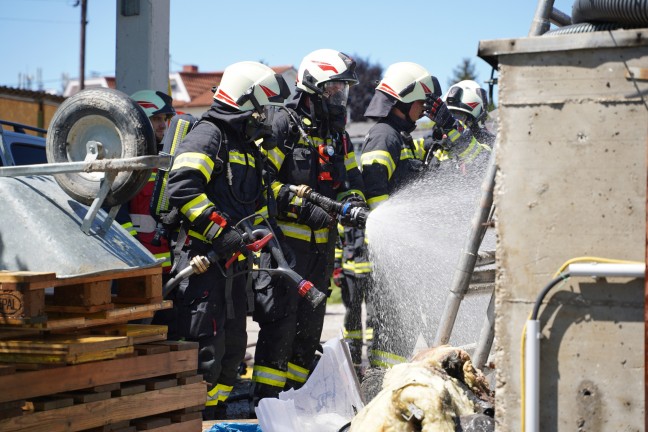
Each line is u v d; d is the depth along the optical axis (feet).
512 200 9.34
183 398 12.94
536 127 9.27
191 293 16.30
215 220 15.90
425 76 21.98
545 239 9.25
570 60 9.16
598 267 8.92
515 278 9.36
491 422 10.93
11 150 19.56
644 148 8.96
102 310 11.85
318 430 13.76
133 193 12.19
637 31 8.87
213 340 16.39
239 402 20.15
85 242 11.91
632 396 9.04
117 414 11.79
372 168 20.76
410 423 10.98
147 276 12.69
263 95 16.60
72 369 11.18
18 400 10.56
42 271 11.30
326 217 18.65
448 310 13.21
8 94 56.49
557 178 9.21
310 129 18.93
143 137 12.10
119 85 27.32
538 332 9.11
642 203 8.98
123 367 11.92
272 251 16.47
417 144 23.16
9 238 11.57
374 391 15.21
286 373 18.51
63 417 11.05
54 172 11.83
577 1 10.75
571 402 9.19
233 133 16.74
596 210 9.10
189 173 15.97
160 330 12.96
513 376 9.40
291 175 18.79
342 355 14.88
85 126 12.40
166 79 27.68
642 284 9.00
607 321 9.09
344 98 19.04
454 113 26.32
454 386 11.80
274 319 18.20
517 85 9.32
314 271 19.25
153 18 26.94
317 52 19.19
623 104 9.01
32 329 11.16
